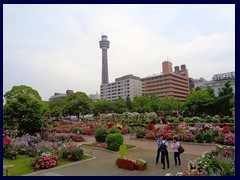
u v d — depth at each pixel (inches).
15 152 522.0
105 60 6879.9
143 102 3051.2
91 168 431.5
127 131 1138.7
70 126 1270.9
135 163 416.5
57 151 525.7
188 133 812.6
